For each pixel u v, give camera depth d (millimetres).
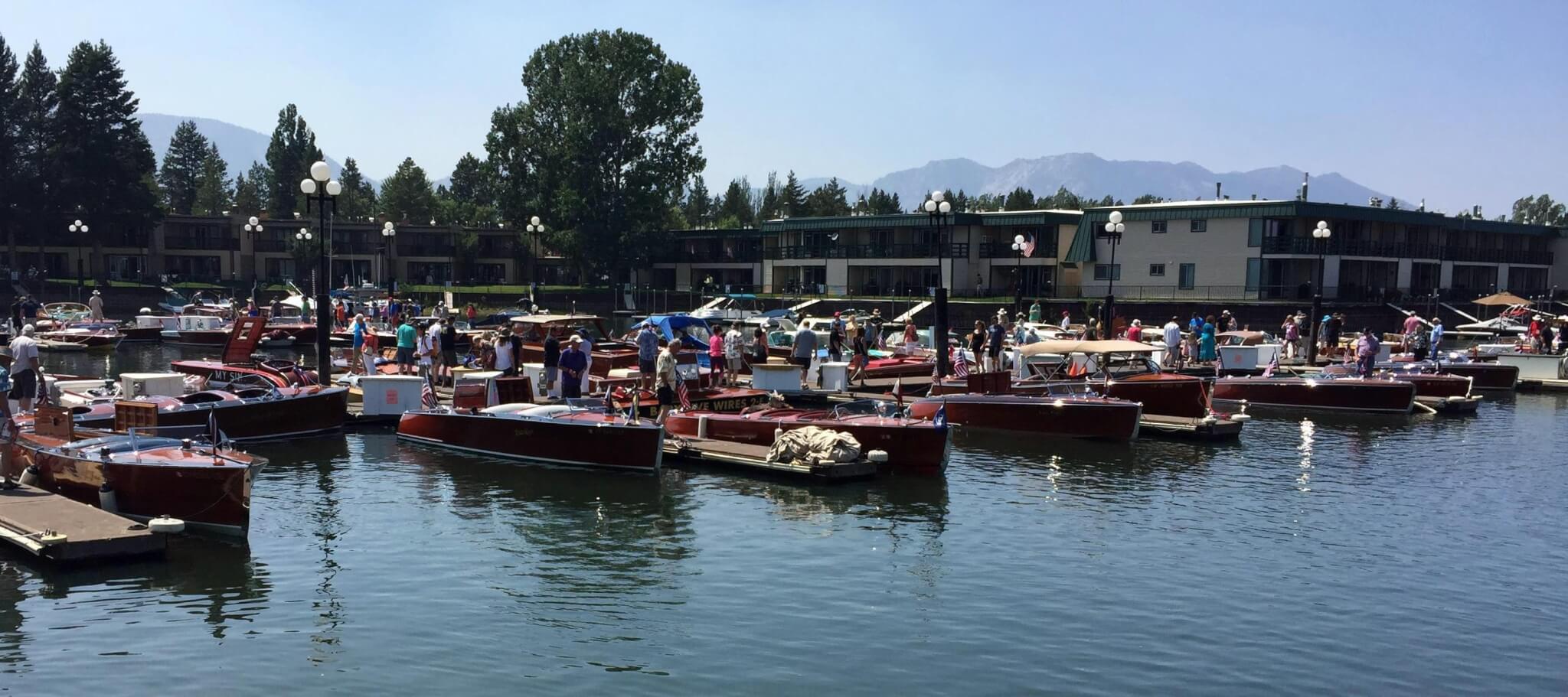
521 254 98188
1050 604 13156
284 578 13656
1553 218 192500
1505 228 77688
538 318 35312
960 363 30562
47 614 12148
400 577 13820
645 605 12930
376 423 24750
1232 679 11055
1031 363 30141
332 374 30891
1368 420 29000
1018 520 17172
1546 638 12336
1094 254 68562
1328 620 12789
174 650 11219
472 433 21734
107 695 10125
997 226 73188
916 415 26578
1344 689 10859
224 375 25359
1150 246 66562
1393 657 11703
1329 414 30203
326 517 16703
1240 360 38219
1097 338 38625
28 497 15531
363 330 32031
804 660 11344
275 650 11281
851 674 10984
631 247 79812
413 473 20062
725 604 13000
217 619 12141
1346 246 64312
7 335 45844
